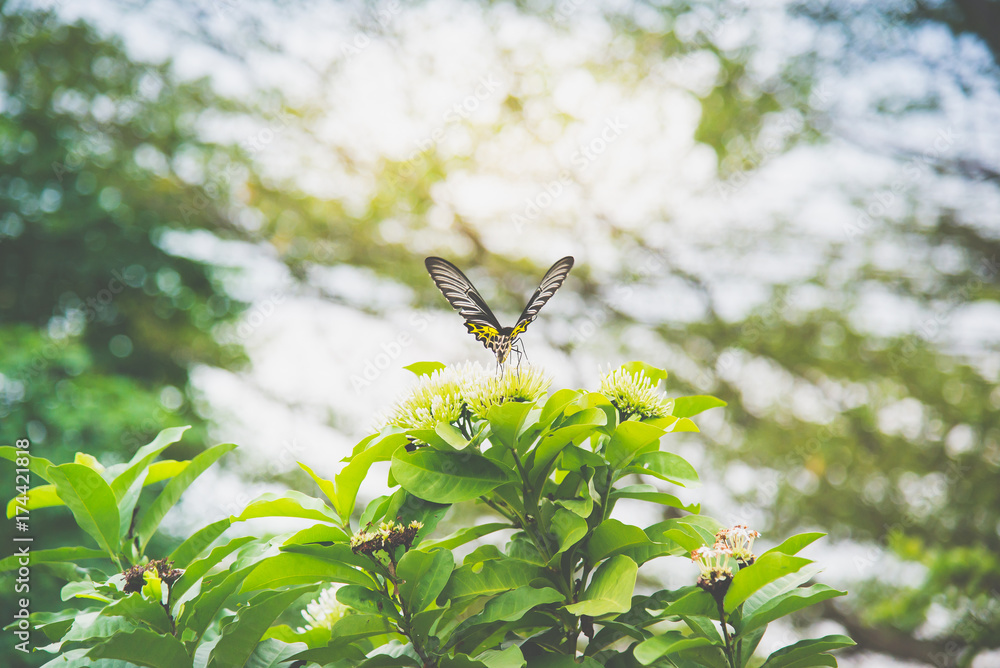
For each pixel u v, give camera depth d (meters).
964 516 7.88
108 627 1.97
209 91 9.19
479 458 2.02
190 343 10.27
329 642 1.92
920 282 8.62
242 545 2.13
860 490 8.25
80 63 9.14
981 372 8.42
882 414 8.46
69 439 7.81
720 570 1.78
